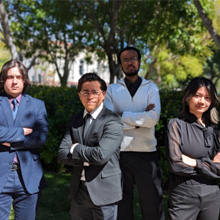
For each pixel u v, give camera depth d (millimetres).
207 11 9359
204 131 2375
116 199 2334
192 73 21047
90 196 2277
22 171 2467
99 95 2355
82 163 2344
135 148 2928
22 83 2539
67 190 4473
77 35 14383
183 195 2303
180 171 2264
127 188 2990
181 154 2324
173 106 4527
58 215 3682
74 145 2320
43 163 5566
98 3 10828
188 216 2293
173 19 9641
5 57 7984
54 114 5426
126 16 10000
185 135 2371
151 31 10328
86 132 2371
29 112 2586
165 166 4445
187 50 11547
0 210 2453
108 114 2373
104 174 2314
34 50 16203
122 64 3043
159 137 4461
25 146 2494
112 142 2262
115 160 2404
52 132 5219
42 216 3641
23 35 15039
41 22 14492
